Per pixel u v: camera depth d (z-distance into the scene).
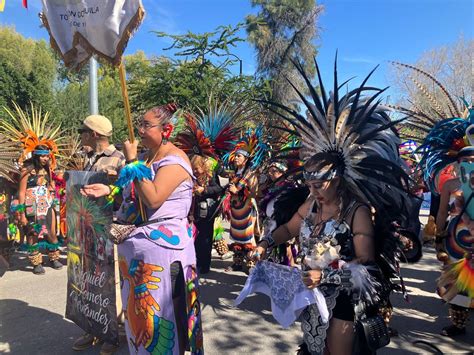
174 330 2.50
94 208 3.15
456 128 3.23
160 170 2.42
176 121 4.11
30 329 3.95
